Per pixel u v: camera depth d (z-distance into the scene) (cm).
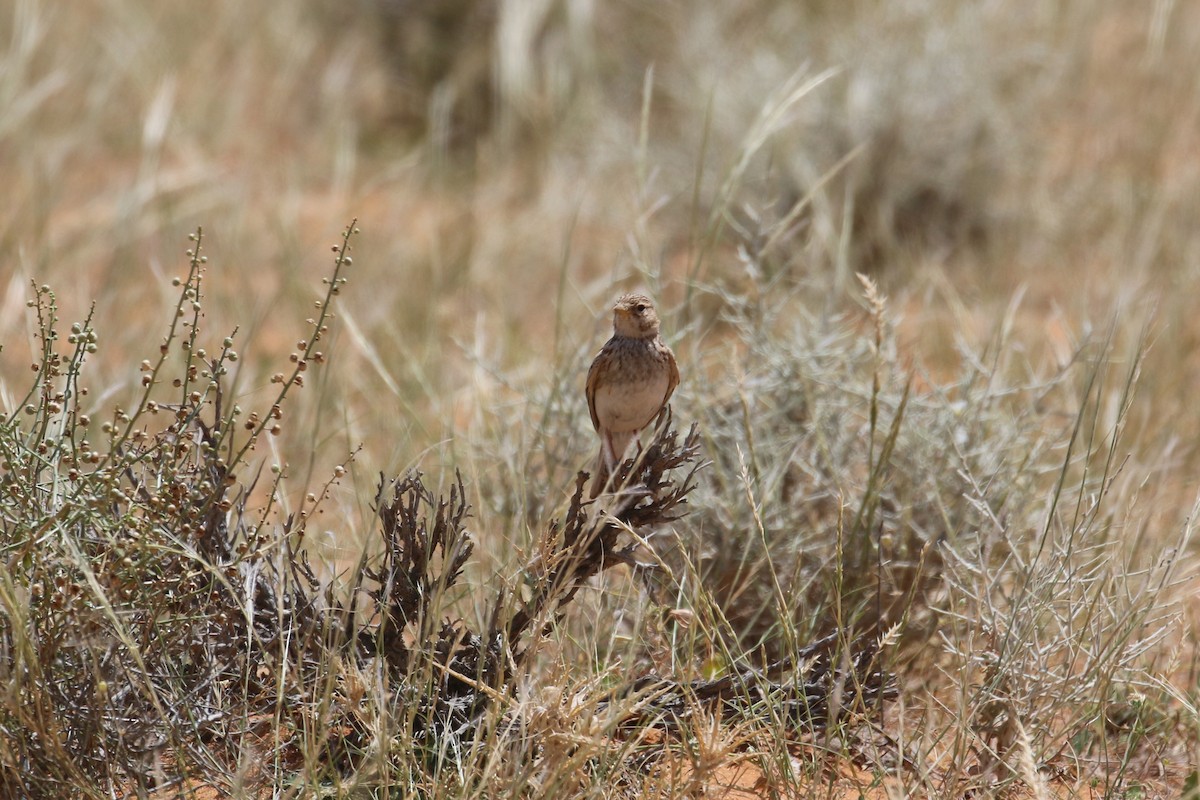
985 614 800
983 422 984
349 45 2362
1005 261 1697
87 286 1552
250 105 2245
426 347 1339
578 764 636
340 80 2289
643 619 797
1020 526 921
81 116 2059
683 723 716
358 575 744
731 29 2145
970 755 767
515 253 1744
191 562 690
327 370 998
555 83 2111
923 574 902
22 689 642
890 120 1756
